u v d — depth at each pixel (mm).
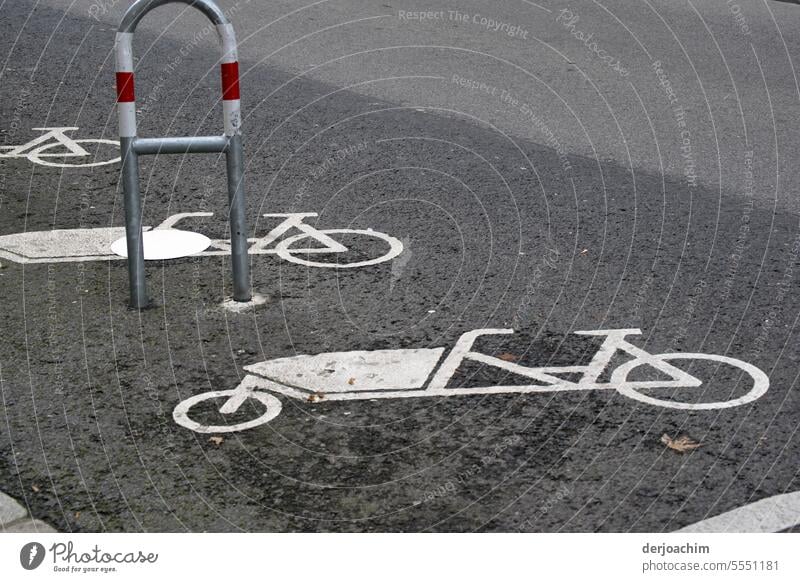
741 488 7102
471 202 12953
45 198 13297
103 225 12305
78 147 15523
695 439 7668
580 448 7578
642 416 7980
